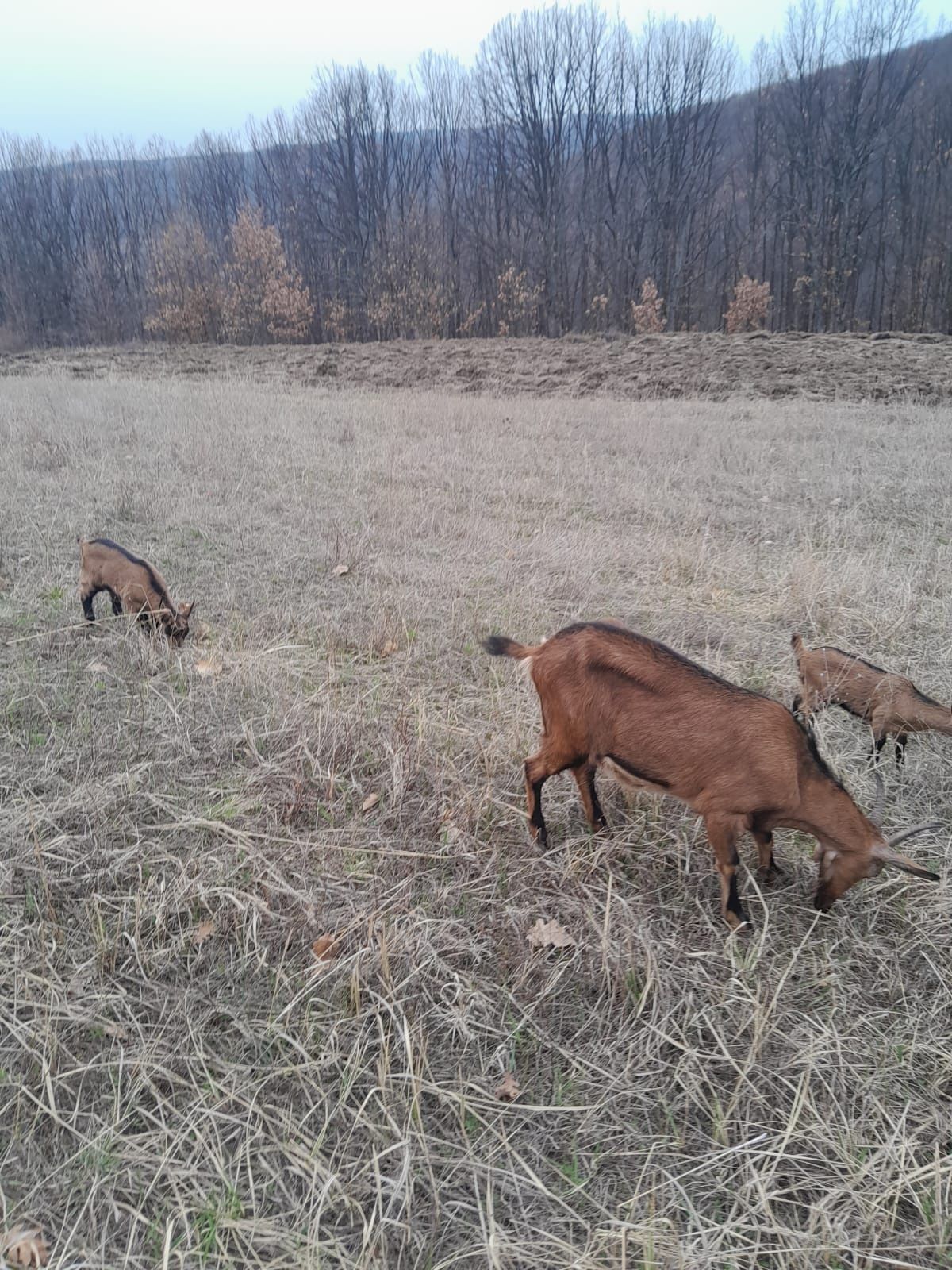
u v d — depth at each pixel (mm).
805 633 6574
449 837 4129
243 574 7195
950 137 38844
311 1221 2531
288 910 3656
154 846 3930
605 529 9031
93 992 3189
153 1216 2543
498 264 39062
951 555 8227
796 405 19094
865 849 3535
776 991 3270
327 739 4754
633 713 3764
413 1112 2820
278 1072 2928
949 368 21906
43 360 29391
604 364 24453
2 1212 2498
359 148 43188
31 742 4590
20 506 8398
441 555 7996
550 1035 3195
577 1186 2682
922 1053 3174
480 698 5395
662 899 3918
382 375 25453
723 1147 2826
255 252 37500
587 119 39156
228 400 16781
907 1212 2678
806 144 39344
